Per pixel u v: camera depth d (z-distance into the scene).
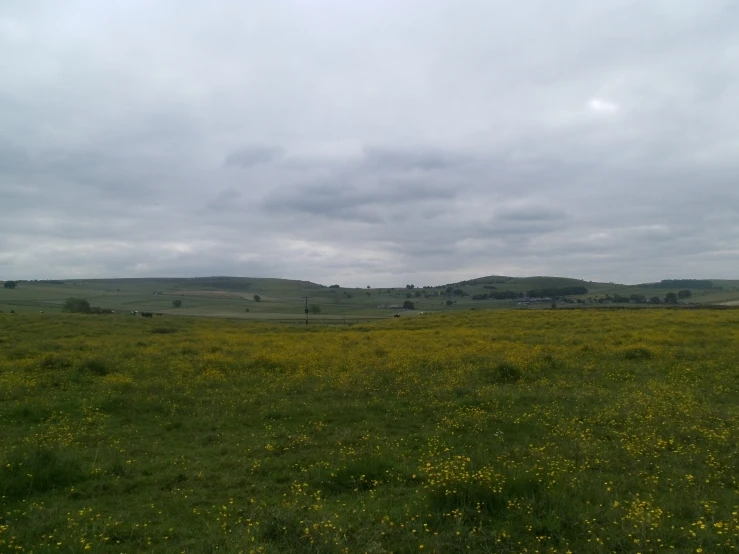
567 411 13.36
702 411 12.77
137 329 40.16
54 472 8.90
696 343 25.16
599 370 18.88
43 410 13.85
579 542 6.28
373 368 20.20
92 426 12.76
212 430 12.55
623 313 43.47
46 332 35.00
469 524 6.83
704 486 8.16
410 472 9.05
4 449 10.34
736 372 17.64
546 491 7.52
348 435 11.77
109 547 6.55
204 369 20.55
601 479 8.48
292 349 27.30
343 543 6.19
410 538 6.42
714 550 5.97
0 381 17.16
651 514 6.79
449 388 16.17
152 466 9.77
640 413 12.67
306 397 15.79
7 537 6.61
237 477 9.18
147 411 14.16
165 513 7.67
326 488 8.56
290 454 10.51
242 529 6.71
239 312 97.00
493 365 19.80
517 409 13.70
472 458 9.34
